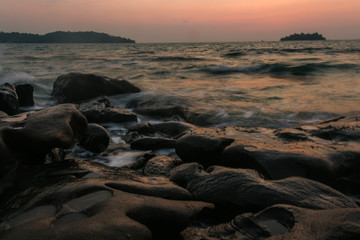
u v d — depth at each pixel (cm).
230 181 295
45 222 198
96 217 198
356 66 1550
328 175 327
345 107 788
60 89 1049
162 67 2052
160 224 216
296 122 688
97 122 696
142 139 529
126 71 1828
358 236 167
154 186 266
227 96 1002
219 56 3030
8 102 724
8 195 265
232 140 422
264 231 214
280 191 269
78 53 4591
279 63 1814
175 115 800
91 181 263
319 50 3666
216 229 237
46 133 324
